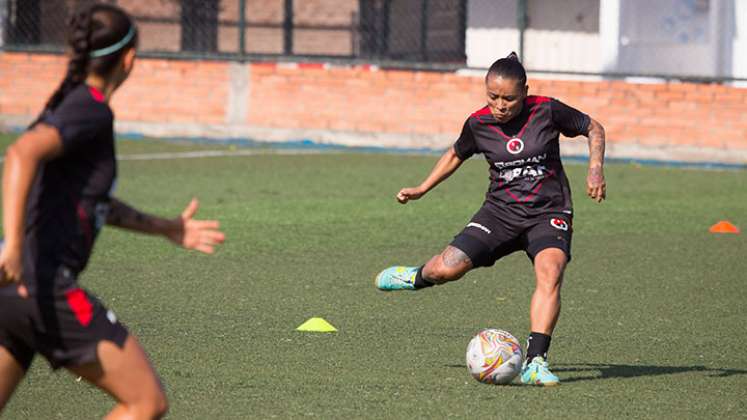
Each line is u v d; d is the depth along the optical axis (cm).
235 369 1733
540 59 6353
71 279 1072
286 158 4878
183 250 2822
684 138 5044
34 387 1620
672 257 2841
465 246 1727
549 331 1653
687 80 5328
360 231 3152
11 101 5556
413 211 3534
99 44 1083
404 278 1792
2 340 1109
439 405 1542
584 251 2911
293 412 1502
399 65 5359
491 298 2341
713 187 4241
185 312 2152
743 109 4966
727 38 5884
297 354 1839
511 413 1509
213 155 4925
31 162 1008
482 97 5241
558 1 6319
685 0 5956
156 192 3831
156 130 5541
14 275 987
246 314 2145
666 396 1612
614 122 5116
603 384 1677
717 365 1816
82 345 1071
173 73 5522
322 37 7038
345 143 5378
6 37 6184
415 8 6656
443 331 2038
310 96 5412
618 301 2323
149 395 1093
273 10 7081
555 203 1720
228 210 3466
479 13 6406
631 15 6069
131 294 2308
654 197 3938
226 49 7044
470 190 4034
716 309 2261
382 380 1678
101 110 1062
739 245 3030
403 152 5238
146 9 6912
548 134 1720
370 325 2075
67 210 1070
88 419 1477
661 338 2008
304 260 2722
